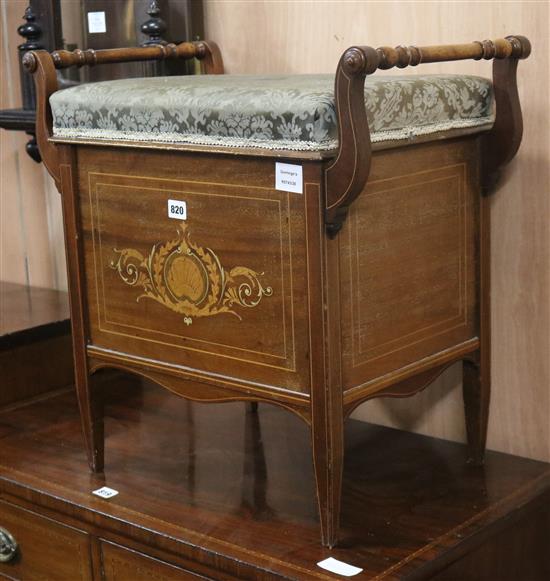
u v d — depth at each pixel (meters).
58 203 2.68
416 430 2.13
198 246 1.65
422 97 1.59
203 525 1.71
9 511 1.96
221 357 1.67
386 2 2.00
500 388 2.00
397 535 1.66
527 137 1.86
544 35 1.81
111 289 1.81
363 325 1.58
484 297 1.83
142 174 1.70
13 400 2.34
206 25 2.28
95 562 1.83
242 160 1.56
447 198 1.72
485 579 1.71
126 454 2.02
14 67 2.65
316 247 1.49
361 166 1.42
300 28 2.13
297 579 1.52
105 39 2.36
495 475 1.89
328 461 1.56
